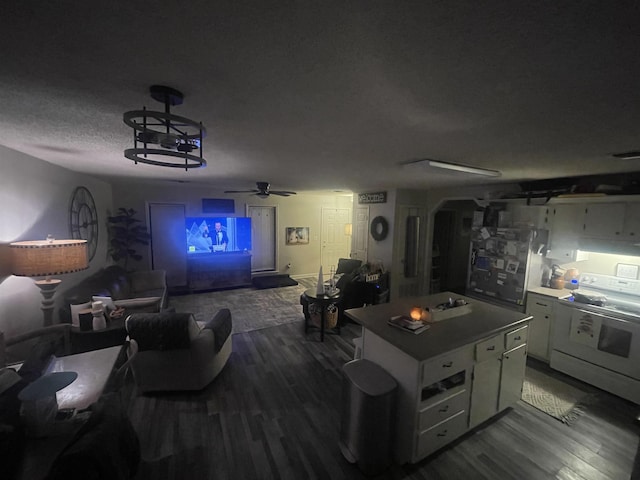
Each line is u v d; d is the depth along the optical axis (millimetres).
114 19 764
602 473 2119
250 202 7430
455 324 2508
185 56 963
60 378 1507
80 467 1131
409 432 2086
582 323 3258
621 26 729
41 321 2975
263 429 2490
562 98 1214
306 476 2049
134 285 5215
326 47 895
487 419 2562
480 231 4355
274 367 3506
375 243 6121
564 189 3615
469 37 822
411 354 2002
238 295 6406
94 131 1926
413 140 1941
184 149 1500
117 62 1011
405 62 976
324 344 4141
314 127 1716
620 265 3535
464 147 2102
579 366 3293
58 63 1017
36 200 2900
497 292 4148
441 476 2078
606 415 2738
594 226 3412
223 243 7094
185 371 2887
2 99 1362
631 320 2922
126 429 1729
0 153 2373
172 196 6477
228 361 3621
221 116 1552
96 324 2916
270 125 1690
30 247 2402
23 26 792
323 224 8531
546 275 4023
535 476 2090
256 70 1056
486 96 1225
